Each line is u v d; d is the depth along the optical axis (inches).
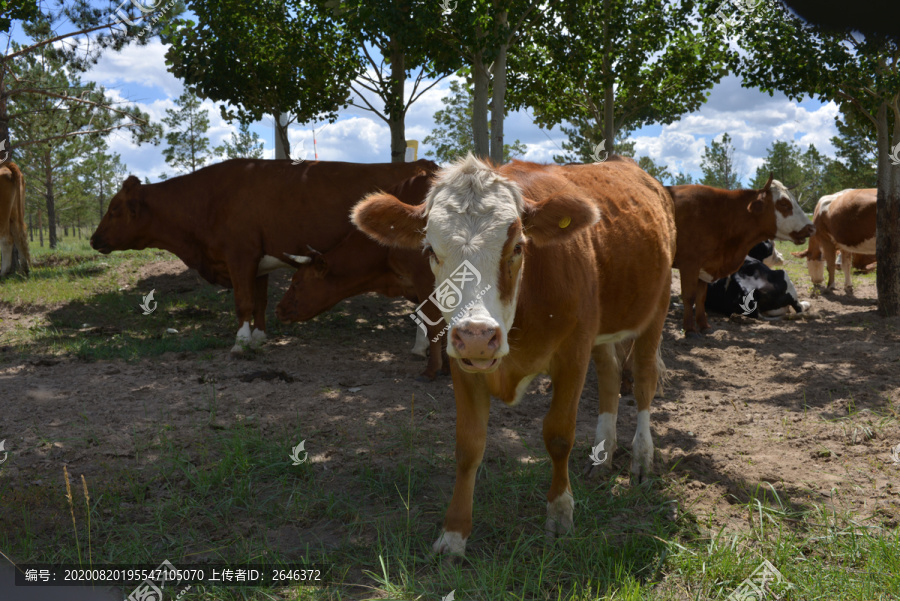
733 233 364.5
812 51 356.8
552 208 118.5
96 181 1823.3
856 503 153.6
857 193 466.0
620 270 157.1
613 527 142.5
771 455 185.6
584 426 211.8
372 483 161.6
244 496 155.6
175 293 436.1
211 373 267.3
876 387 246.1
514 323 125.9
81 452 183.0
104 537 137.3
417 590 116.6
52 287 458.3
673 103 578.9
